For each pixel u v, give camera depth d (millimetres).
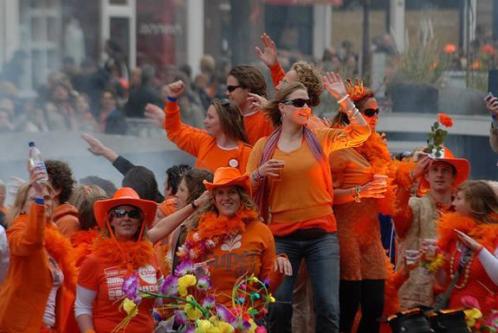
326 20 59312
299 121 22828
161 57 53844
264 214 23094
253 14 55688
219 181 21312
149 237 21547
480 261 21969
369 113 24188
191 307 20281
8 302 20281
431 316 21750
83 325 20391
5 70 47000
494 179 39469
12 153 35219
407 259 23234
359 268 23859
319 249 22875
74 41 50438
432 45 44531
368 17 54750
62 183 22469
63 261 20844
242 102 25766
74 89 46875
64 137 37688
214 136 25250
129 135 42094
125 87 47625
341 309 24109
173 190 25531
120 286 20422
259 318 21172
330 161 23750
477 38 48719
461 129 39812
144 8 53500
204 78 48781
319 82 24156
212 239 21312
